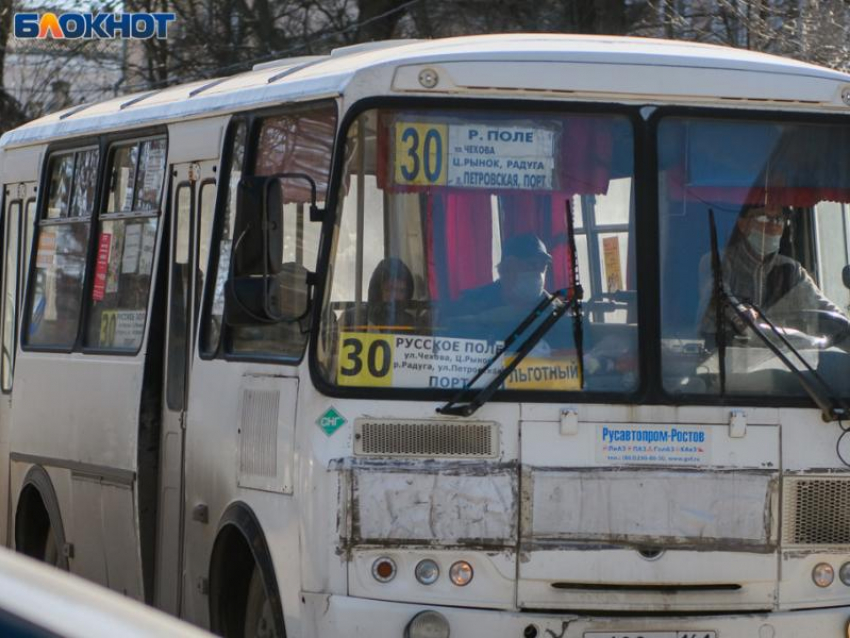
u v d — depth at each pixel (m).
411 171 22.47
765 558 22.12
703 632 21.84
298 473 22.31
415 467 21.78
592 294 22.45
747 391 22.52
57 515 33.66
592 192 22.66
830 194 23.33
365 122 22.55
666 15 59.50
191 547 27.12
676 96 22.88
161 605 28.83
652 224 22.66
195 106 28.75
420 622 21.52
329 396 22.03
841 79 23.39
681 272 22.69
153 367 29.61
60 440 33.47
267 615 24.42
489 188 22.55
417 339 22.20
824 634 22.17
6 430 37.78
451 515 21.73
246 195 22.41
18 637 10.16
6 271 38.97
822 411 22.45
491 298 22.34
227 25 76.38
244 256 22.45
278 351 23.86
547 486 21.86
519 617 21.64
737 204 22.95
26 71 82.62
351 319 22.28
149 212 30.42
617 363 22.34
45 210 36.44
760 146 23.16
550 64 22.69
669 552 21.97
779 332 22.75
